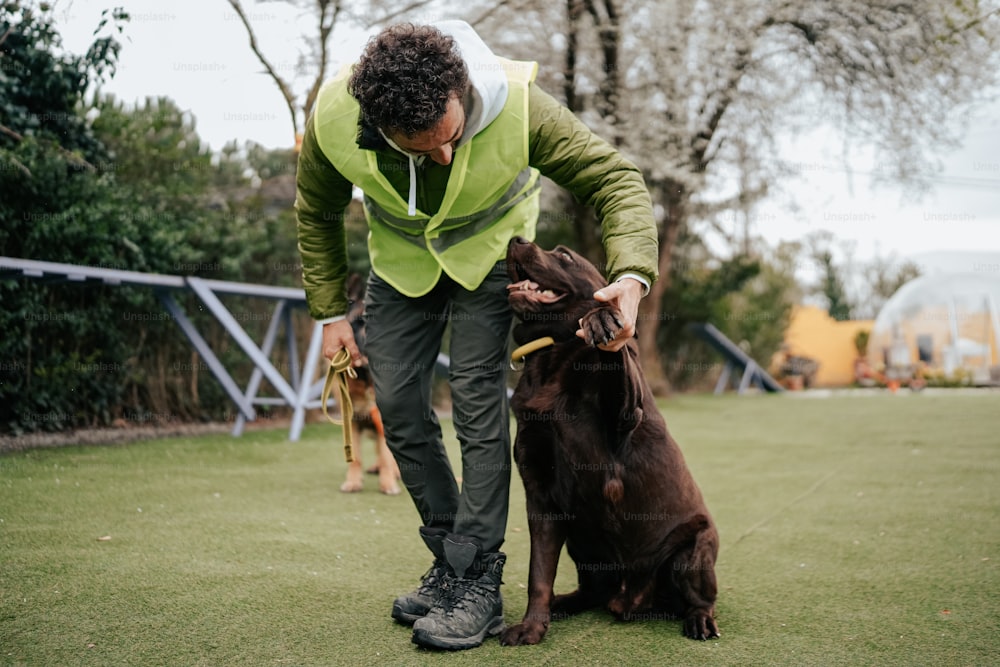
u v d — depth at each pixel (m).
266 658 2.01
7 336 5.99
